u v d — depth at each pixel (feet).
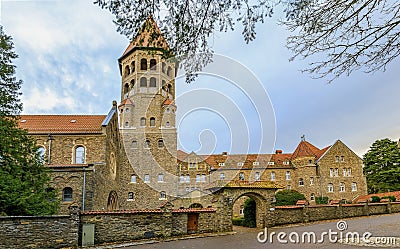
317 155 169.89
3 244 45.37
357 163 163.53
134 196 121.39
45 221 50.03
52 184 77.92
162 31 20.80
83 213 55.26
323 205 86.84
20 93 63.00
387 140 182.09
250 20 19.60
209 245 51.44
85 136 101.19
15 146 55.16
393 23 17.44
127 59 131.75
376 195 136.67
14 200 49.42
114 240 57.11
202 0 19.61
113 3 19.54
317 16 17.83
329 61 18.99
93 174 80.23
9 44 62.95
